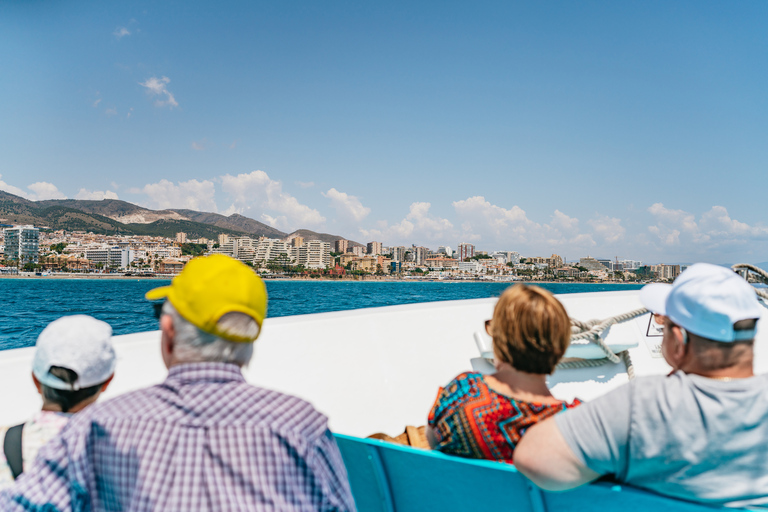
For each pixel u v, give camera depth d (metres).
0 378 1.53
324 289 155.50
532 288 1.05
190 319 0.77
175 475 0.69
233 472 0.70
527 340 0.99
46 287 128.38
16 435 1.02
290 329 2.21
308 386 2.19
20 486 0.76
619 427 0.82
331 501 0.78
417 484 1.01
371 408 2.31
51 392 1.05
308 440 0.77
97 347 1.06
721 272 0.88
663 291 1.51
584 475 0.86
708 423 0.79
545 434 0.86
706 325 0.84
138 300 80.44
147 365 1.83
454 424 1.05
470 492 0.96
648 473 0.84
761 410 0.79
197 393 0.74
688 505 0.82
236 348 0.80
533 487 0.90
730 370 0.85
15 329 41.66
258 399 0.77
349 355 2.35
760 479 0.80
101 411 0.75
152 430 0.71
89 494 0.74
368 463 1.06
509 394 1.05
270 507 0.70
